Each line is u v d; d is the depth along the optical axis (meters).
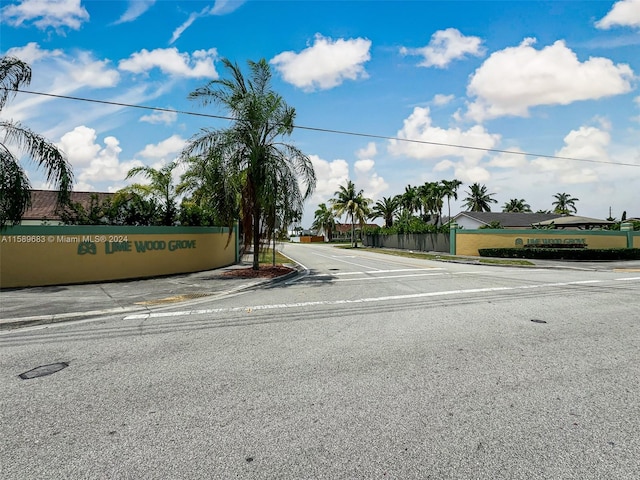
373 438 2.93
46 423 3.25
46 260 12.02
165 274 14.39
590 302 8.46
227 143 13.22
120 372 4.44
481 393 3.69
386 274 15.41
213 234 16.97
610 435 2.92
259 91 14.19
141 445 2.88
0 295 10.12
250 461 2.66
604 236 27.52
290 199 14.27
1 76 10.13
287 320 7.04
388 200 54.03
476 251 27.09
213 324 6.81
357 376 4.18
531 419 3.18
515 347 5.14
